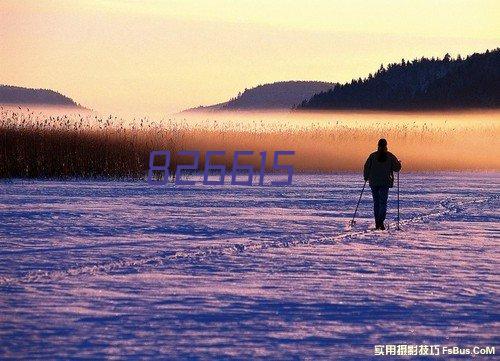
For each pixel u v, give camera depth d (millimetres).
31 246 39438
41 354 20672
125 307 26031
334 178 104750
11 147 93188
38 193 72688
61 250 38188
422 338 22656
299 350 21281
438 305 26906
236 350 21219
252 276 31922
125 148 97188
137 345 21594
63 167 94125
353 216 54312
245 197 72688
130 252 37875
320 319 24750
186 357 20516
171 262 35156
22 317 24547
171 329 23328
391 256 37781
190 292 28547
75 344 21625
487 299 27953
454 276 32438
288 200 69750
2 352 20828
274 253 38312
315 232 47125
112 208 59688
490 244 42500
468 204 68250
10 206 59906
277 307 26328
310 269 33781
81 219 51781
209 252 38250
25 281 30266
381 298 27922
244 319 24641
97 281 30406
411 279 31672
